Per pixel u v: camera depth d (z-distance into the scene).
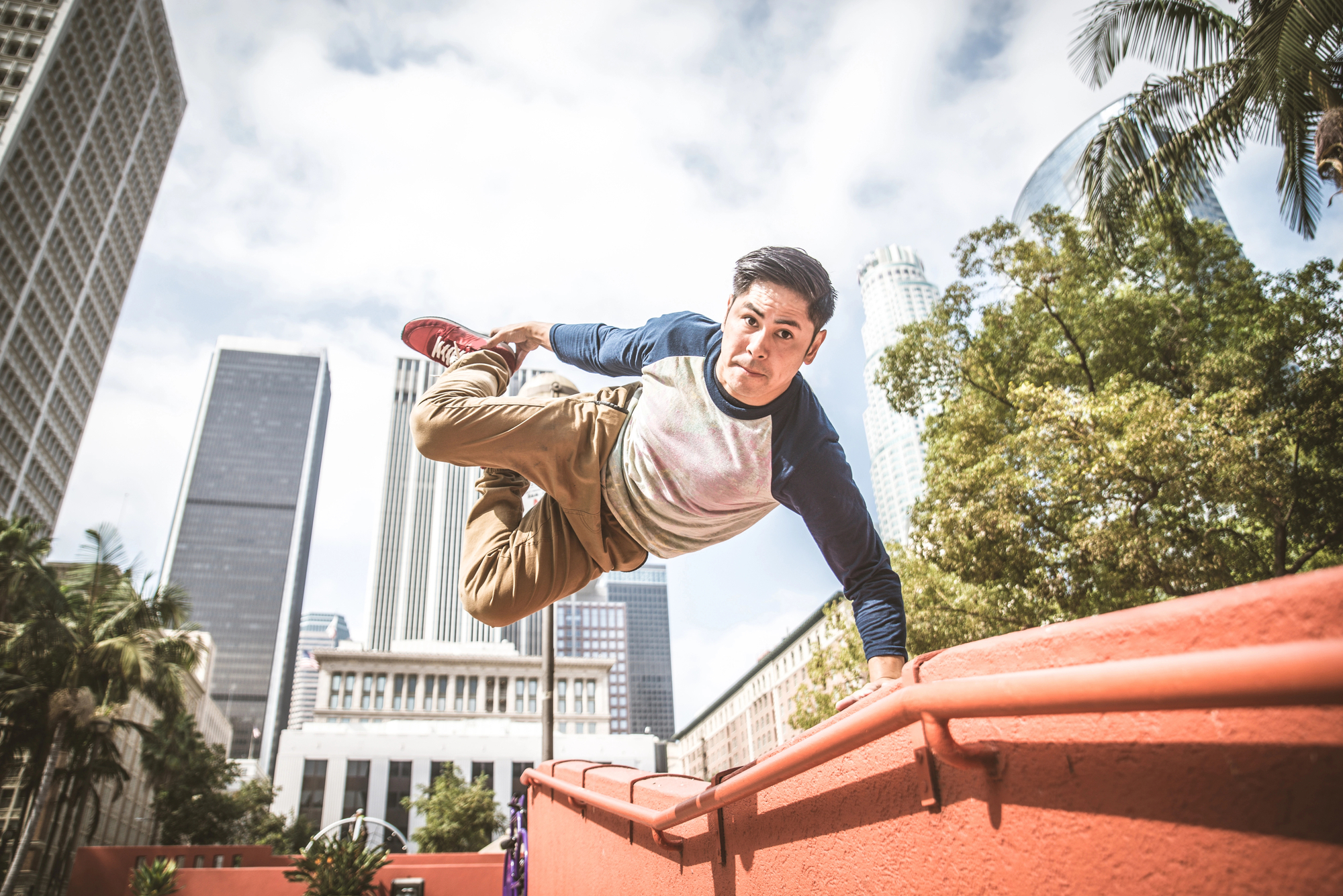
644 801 3.03
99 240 73.06
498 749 74.12
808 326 1.87
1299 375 9.94
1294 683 0.69
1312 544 10.38
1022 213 81.62
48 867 31.48
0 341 57.53
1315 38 8.27
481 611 2.26
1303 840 0.80
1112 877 1.03
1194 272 12.15
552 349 2.56
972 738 1.35
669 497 2.13
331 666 92.19
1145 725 1.02
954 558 10.79
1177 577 9.08
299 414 170.50
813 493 2.03
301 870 12.34
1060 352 12.60
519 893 6.26
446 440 2.17
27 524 22.36
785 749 1.92
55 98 64.06
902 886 1.49
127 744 48.59
